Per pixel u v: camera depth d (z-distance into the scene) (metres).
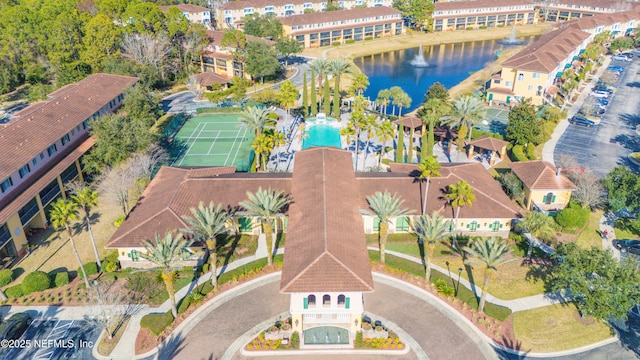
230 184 69.62
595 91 125.31
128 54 128.62
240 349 49.69
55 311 55.09
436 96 101.56
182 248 54.53
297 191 66.44
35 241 68.00
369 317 53.47
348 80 143.25
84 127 88.00
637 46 170.75
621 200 68.38
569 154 92.75
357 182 69.94
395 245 66.25
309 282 48.19
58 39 127.31
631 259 51.28
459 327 52.25
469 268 61.69
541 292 57.38
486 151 94.56
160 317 53.03
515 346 49.97
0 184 63.41
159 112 101.75
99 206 76.06
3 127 73.81
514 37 196.75
